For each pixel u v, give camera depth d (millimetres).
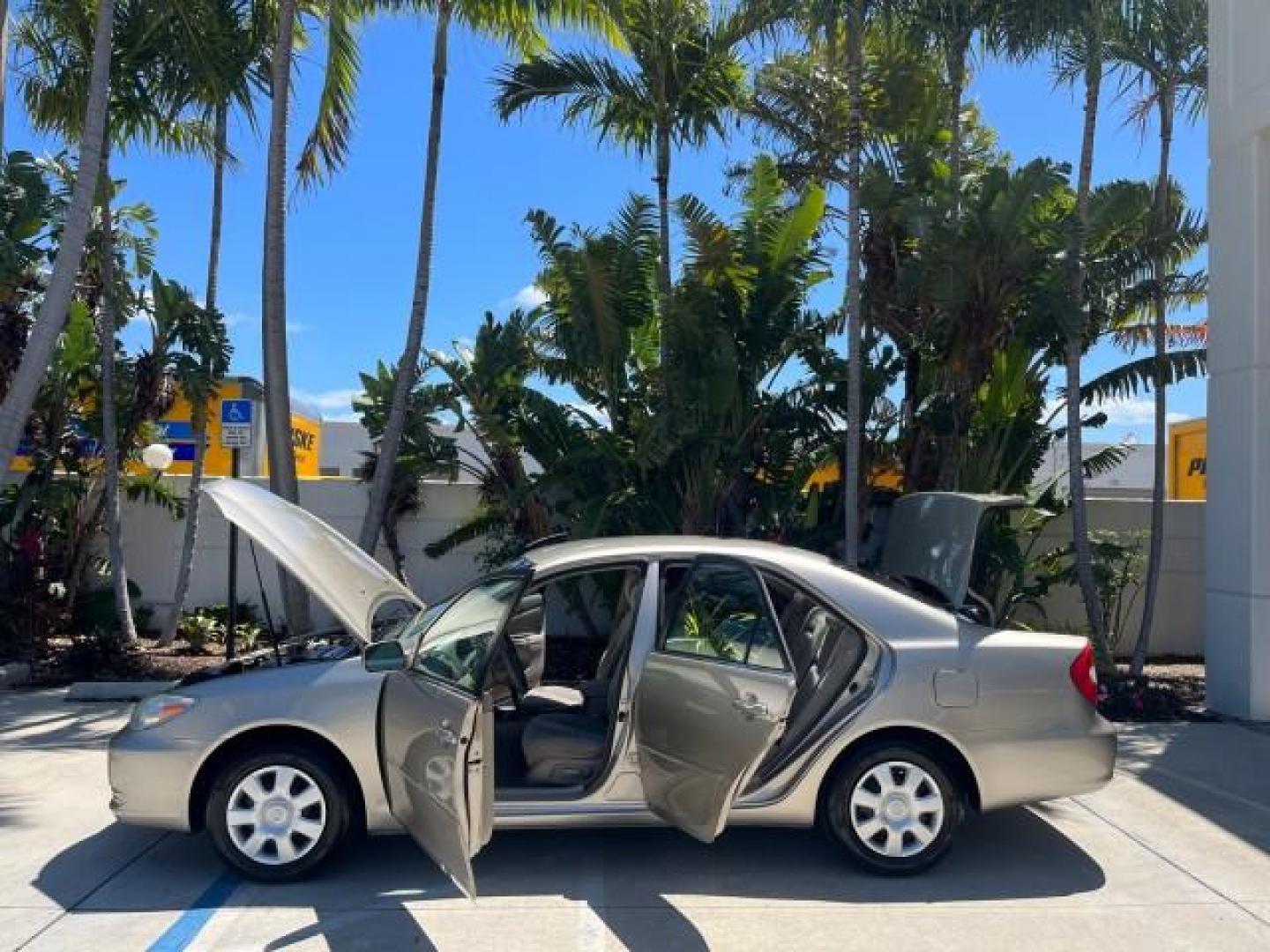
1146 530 13617
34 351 10156
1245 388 9508
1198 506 13711
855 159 11047
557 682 8625
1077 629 13203
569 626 13328
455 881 4441
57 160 12891
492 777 4594
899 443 12648
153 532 14289
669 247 12641
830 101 11430
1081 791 5391
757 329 12031
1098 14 10836
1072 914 4992
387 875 5461
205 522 14266
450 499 14094
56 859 5727
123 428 13719
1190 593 13688
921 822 5367
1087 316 11320
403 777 5062
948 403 11992
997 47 11375
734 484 12273
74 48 12492
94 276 13812
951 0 10914
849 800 5359
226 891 5246
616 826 5336
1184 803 6809
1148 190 11484
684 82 12656
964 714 5316
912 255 11891
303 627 11836
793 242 12000
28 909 5039
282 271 11680
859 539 11938
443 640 5430
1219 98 9961
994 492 12281
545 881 5406
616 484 12172
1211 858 5773
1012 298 11094
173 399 14289
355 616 5609
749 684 4781
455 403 13445
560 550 5746
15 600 12547
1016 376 11945
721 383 11375
